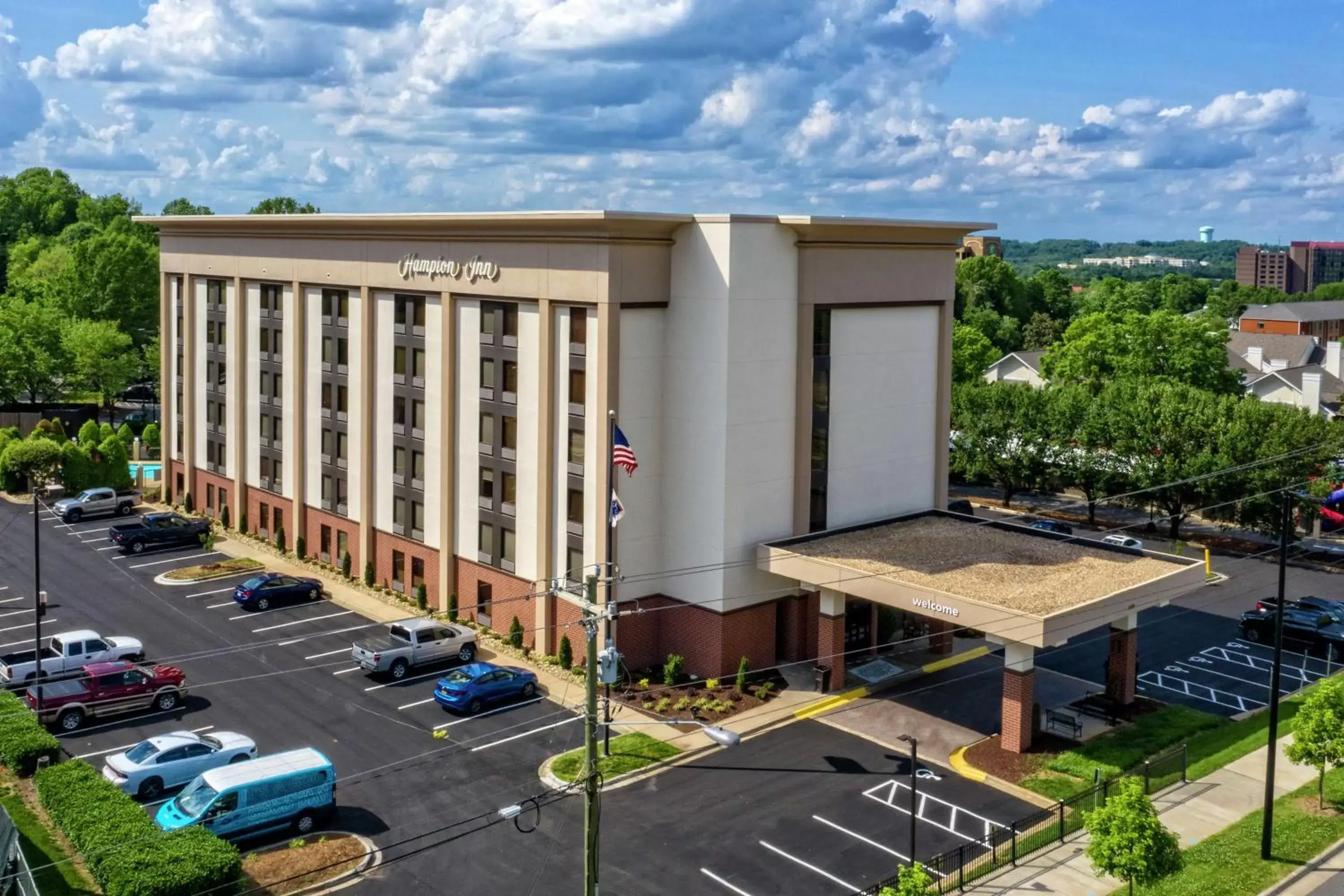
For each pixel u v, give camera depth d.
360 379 60.59
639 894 31.88
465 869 33.06
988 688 48.59
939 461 57.69
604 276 47.09
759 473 49.31
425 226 54.41
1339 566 71.06
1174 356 98.38
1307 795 38.78
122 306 111.00
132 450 95.75
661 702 46.16
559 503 50.38
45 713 41.28
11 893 29.69
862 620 52.38
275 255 65.75
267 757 35.88
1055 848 34.94
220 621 55.06
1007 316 168.88
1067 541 52.19
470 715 44.44
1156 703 47.06
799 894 32.03
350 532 62.53
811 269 49.78
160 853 30.17
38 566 41.19
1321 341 185.25
